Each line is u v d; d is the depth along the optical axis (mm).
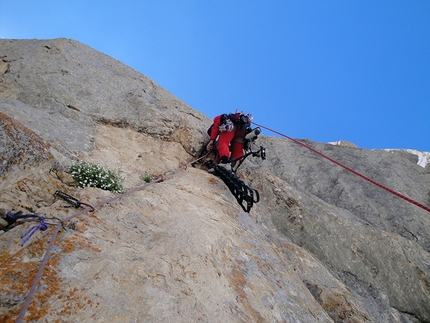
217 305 3807
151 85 9312
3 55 7480
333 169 11383
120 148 6648
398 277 8016
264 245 6039
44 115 6102
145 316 3135
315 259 7699
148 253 3920
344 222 8617
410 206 10289
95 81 7875
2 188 4027
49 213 3805
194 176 7152
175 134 7809
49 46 7992
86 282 3180
